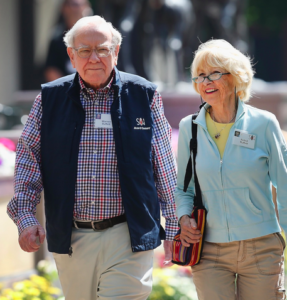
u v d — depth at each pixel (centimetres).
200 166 1170
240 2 4703
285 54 10819
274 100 4219
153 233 1226
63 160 1190
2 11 6109
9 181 1914
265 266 1145
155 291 1755
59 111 1214
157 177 1276
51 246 1215
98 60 1170
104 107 1206
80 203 1187
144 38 3959
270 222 1157
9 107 3039
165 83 4166
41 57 6469
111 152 1190
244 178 1138
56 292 1716
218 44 1168
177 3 3981
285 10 10462
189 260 1169
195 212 1181
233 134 1154
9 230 1906
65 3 3080
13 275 1875
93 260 1201
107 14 3909
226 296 1162
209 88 1156
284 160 1160
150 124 1232
